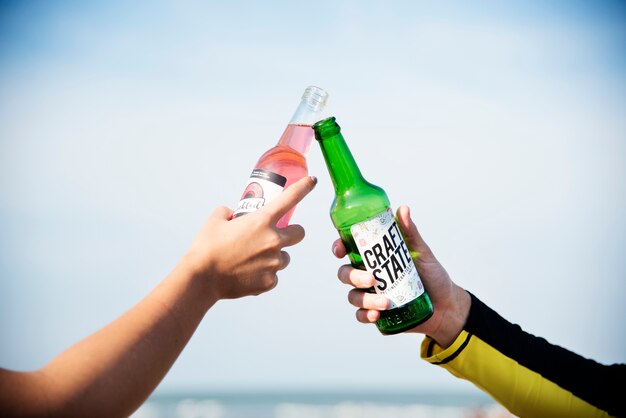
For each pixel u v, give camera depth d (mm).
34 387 1013
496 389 1715
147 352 1125
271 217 1300
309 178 1367
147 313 1159
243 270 1278
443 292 1715
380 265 1553
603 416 1649
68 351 1090
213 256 1251
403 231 1728
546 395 1672
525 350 1727
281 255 1338
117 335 1115
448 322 1731
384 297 1552
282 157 1577
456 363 1731
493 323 1754
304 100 1710
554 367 1697
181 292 1209
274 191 1481
